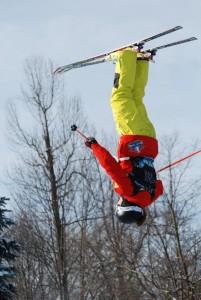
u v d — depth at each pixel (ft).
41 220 119.75
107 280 104.22
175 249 97.14
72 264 114.93
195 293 84.69
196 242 94.53
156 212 101.86
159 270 106.11
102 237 119.65
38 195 121.29
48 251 116.88
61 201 118.01
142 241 101.24
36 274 128.47
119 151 36.55
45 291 132.46
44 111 121.29
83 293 110.52
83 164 124.67
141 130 36.45
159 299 100.89
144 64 37.96
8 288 87.45
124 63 36.94
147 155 36.65
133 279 108.68
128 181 35.65
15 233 121.60
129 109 36.60
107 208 123.44
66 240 120.06
